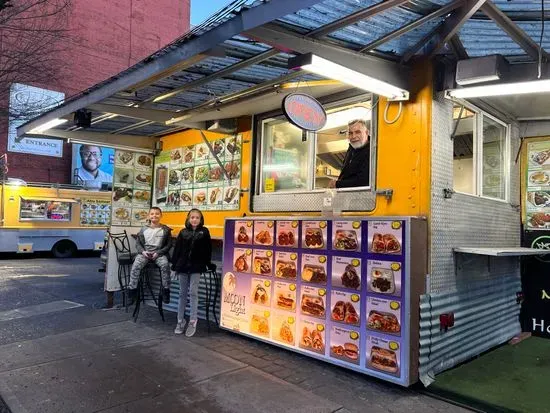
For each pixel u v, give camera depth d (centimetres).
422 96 418
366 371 401
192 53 339
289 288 469
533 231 570
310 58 329
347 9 298
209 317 610
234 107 552
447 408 356
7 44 838
